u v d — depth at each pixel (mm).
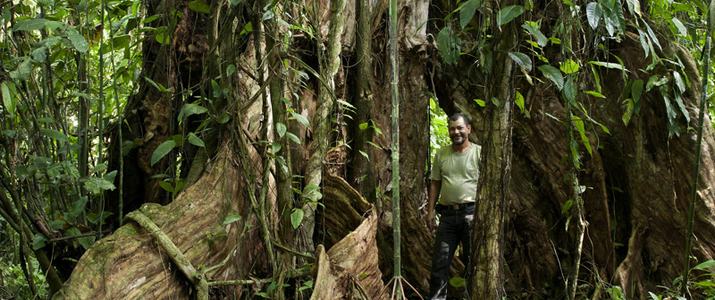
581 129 5066
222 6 4945
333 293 4488
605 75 6391
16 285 5418
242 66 5121
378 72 6703
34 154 4668
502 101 4137
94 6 4922
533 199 6734
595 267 6309
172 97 5359
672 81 6051
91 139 5070
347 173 6406
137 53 5992
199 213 4418
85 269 3758
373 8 6789
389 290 5805
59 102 5004
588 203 6504
